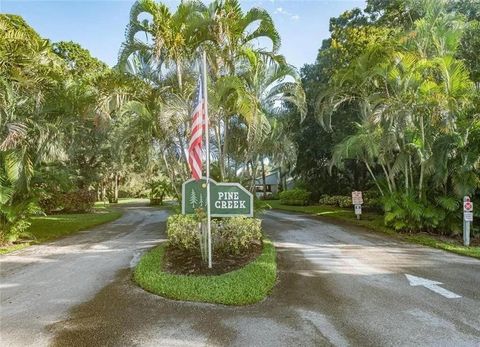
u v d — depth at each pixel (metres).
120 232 14.08
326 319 5.00
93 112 12.10
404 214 12.19
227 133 12.41
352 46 16.14
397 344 4.23
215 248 8.38
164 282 6.38
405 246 10.25
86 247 10.65
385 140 12.00
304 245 10.43
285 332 4.61
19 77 9.98
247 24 10.98
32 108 11.27
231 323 4.90
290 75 12.06
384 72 11.77
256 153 14.49
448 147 10.85
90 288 6.53
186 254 8.36
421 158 11.41
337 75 13.55
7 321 5.04
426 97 10.77
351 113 18.77
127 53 11.16
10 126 9.63
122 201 40.56
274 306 5.53
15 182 10.09
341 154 14.33
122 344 4.33
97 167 27.14
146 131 11.94
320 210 21.61
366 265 8.02
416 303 5.58
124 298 5.95
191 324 4.89
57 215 21.59
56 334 4.61
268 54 11.74
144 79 11.67
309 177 27.14
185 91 10.55
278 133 14.75
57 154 12.34
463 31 12.62
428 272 7.39
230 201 7.90
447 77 10.89
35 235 12.69
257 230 9.61
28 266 8.24
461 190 10.81
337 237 11.87
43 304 5.71
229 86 9.77
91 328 4.79
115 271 7.73
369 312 5.23
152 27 10.70
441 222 11.77
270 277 6.73
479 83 12.70
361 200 16.41
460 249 9.41
